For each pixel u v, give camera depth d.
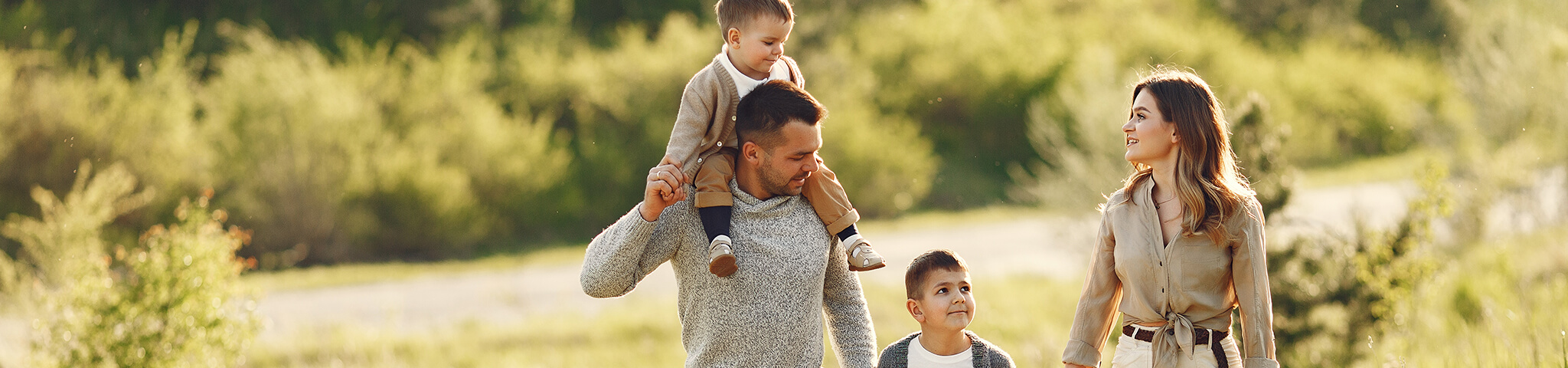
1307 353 5.84
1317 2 39.91
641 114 25.41
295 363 9.27
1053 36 32.62
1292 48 38.50
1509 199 13.91
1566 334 5.44
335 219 19.22
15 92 17.14
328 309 12.95
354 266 18.52
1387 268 5.87
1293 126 30.55
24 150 17.05
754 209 2.52
